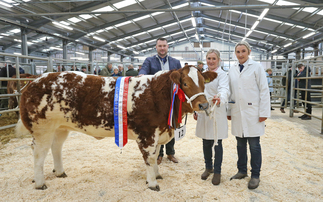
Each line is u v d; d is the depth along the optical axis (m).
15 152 3.84
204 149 2.86
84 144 4.33
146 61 3.29
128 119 2.41
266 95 2.54
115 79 2.54
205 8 12.19
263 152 3.88
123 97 2.39
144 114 2.38
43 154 2.54
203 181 2.76
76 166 3.21
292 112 7.42
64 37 17.23
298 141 4.55
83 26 16.38
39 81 2.48
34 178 2.56
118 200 2.32
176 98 2.45
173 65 3.35
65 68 10.91
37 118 2.45
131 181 2.74
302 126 5.90
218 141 2.70
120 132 2.38
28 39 17.94
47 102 2.43
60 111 2.45
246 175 2.86
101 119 2.43
